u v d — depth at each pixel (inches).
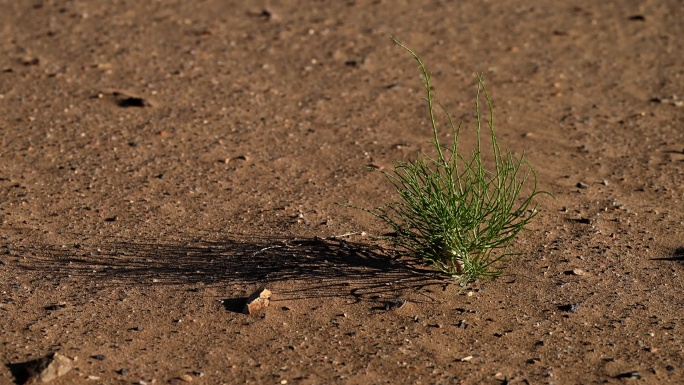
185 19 405.1
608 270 219.5
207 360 182.7
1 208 242.5
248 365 181.6
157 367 179.6
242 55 365.4
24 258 219.1
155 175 265.7
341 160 279.7
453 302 206.1
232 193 256.4
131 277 212.8
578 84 347.3
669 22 418.0
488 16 423.5
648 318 200.2
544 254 225.8
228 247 227.0
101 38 378.0
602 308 203.8
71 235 230.7
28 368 173.9
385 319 199.0
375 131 302.0
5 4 420.8
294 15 416.2
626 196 259.4
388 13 423.5
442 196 213.0
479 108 322.3
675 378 179.5
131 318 196.2
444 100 329.1
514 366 183.3
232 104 319.0
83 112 308.2
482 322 198.5
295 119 309.1
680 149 292.0
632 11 434.0
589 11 433.7
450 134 300.4
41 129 294.0
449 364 183.6
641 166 279.3
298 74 349.1
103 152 279.7
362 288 210.2
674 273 218.4
